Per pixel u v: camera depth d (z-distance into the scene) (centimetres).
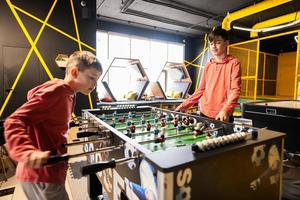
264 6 374
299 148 220
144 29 615
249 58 525
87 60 111
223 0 423
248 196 94
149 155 78
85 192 206
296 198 135
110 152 126
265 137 101
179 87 569
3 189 216
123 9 450
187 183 73
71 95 117
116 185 122
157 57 654
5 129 84
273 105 254
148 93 542
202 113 219
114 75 558
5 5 329
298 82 419
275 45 653
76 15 379
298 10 432
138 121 190
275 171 106
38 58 353
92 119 179
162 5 442
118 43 584
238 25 505
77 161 262
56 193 110
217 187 82
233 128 134
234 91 184
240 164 89
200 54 680
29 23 345
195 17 522
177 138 138
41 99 96
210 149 83
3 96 334
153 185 76
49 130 104
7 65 334
